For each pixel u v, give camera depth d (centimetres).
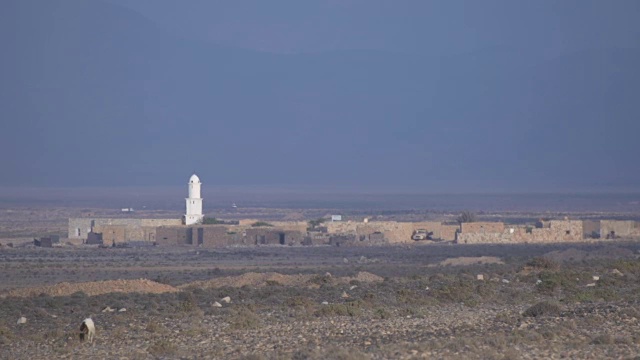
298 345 8194
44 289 13925
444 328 9219
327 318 10425
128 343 8838
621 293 12225
